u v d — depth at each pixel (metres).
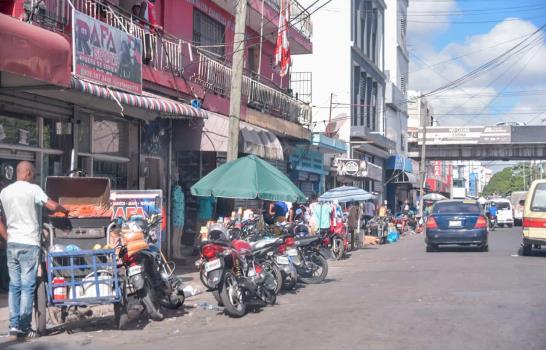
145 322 9.67
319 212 19.64
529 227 19.00
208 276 9.94
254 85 20.72
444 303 10.70
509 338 8.08
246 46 22.59
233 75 14.87
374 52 45.81
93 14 13.48
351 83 38.56
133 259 9.20
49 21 11.73
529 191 19.34
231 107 14.79
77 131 13.52
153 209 12.69
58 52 9.89
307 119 25.92
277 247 11.84
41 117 12.54
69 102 13.12
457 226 21.39
